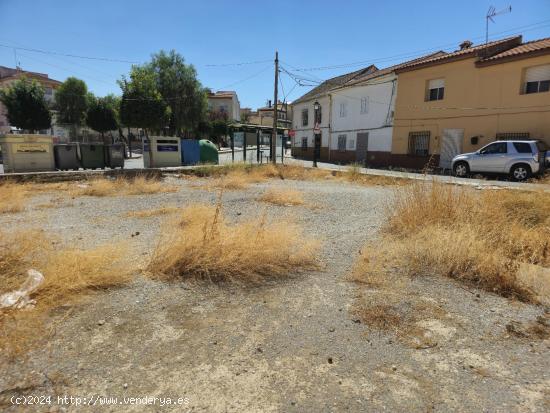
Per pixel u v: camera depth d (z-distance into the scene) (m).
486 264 3.93
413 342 2.76
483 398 2.17
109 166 17.06
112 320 2.99
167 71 31.36
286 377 2.33
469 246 4.25
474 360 2.55
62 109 33.66
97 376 2.30
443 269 4.13
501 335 2.89
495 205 5.79
